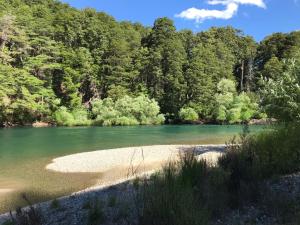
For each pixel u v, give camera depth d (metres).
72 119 59.34
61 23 75.19
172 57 75.88
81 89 72.31
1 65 52.56
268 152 10.04
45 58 62.47
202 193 7.34
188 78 73.62
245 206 7.20
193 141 32.62
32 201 12.08
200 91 71.62
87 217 7.97
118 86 69.12
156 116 67.06
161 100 73.50
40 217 8.14
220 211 6.95
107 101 64.50
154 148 26.00
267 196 7.30
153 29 87.12
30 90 58.09
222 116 66.94
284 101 13.14
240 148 10.60
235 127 55.44
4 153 23.92
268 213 6.73
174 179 7.63
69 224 7.74
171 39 81.38
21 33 58.72
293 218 6.32
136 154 22.81
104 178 15.64
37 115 58.97
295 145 10.17
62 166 18.84
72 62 69.06
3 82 51.53
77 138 35.44
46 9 77.38
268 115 13.64
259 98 14.42
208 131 46.41
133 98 68.69
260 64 98.88
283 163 9.58
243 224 6.38
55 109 61.56
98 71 72.94
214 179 8.05
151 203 6.47
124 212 7.64
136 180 10.83
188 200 6.38
